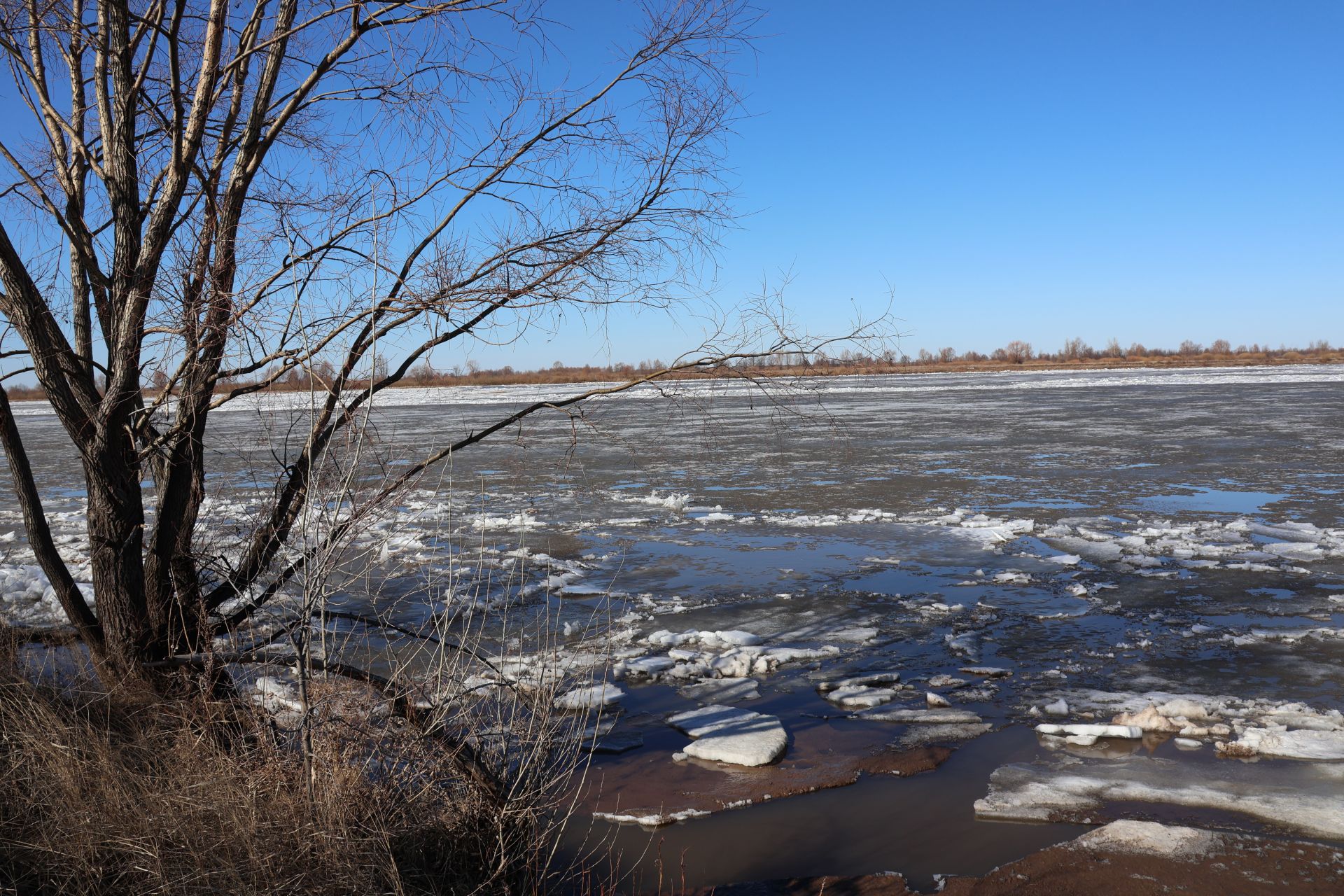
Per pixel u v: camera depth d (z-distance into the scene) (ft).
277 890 11.94
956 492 56.54
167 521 16.62
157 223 15.85
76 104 17.31
